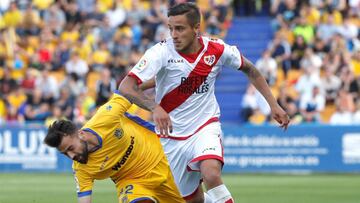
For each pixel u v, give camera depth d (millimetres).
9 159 59031
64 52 70125
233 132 57531
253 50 74938
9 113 64312
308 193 42719
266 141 57062
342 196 41094
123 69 67500
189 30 23875
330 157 56500
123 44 69312
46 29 72938
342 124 56812
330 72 63938
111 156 24516
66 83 65375
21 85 65875
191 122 24938
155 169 25453
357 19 72250
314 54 67312
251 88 64375
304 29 69312
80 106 62656
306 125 56719
